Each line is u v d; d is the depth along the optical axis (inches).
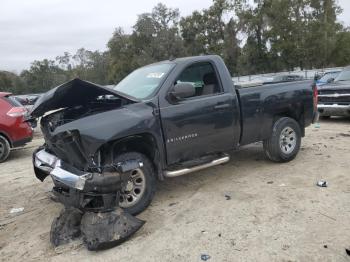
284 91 265.4
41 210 219.0
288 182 231.5
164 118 203.0
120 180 170.1
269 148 266.4
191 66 224.5
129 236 167.9
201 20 2140.7
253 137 251.3
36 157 210.1
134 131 188.4
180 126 209.2
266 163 277.1
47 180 281.3
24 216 212.2
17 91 3083.2
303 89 277.9
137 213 195.2
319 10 1822.1
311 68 1894.7
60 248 168.1
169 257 153.9
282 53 1852.9
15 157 394.3
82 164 177.2
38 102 190.5
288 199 203.8
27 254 167.2
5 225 201.8
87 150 173.9
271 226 173.3
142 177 194.9
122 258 155.9
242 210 193.8
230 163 284.0
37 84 3129.9
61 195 176.7
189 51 2215.8
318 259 144.3
